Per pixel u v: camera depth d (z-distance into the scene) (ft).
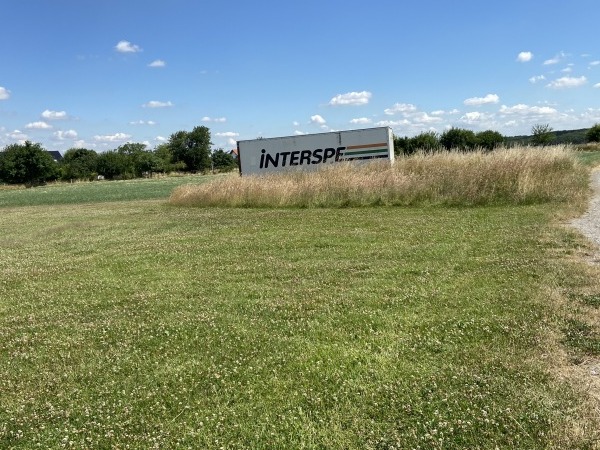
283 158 83.51
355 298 21.68
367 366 14.90
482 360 14.73
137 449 11.43
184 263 31.63
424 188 56.90
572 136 262.06
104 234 48.11
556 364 14.28
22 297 25.39
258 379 14.53
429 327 17.71
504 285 22.16
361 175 63.46
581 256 27.07
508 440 10.80
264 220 50.65
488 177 54.90
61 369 16.12
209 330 18.86
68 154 329.11
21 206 105.81
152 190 141.59
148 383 14.74
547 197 50.98
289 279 25.95
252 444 11.37
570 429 11.00
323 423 12.03
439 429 11.41
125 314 21.52
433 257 28.71
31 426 12.68
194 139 362.94
